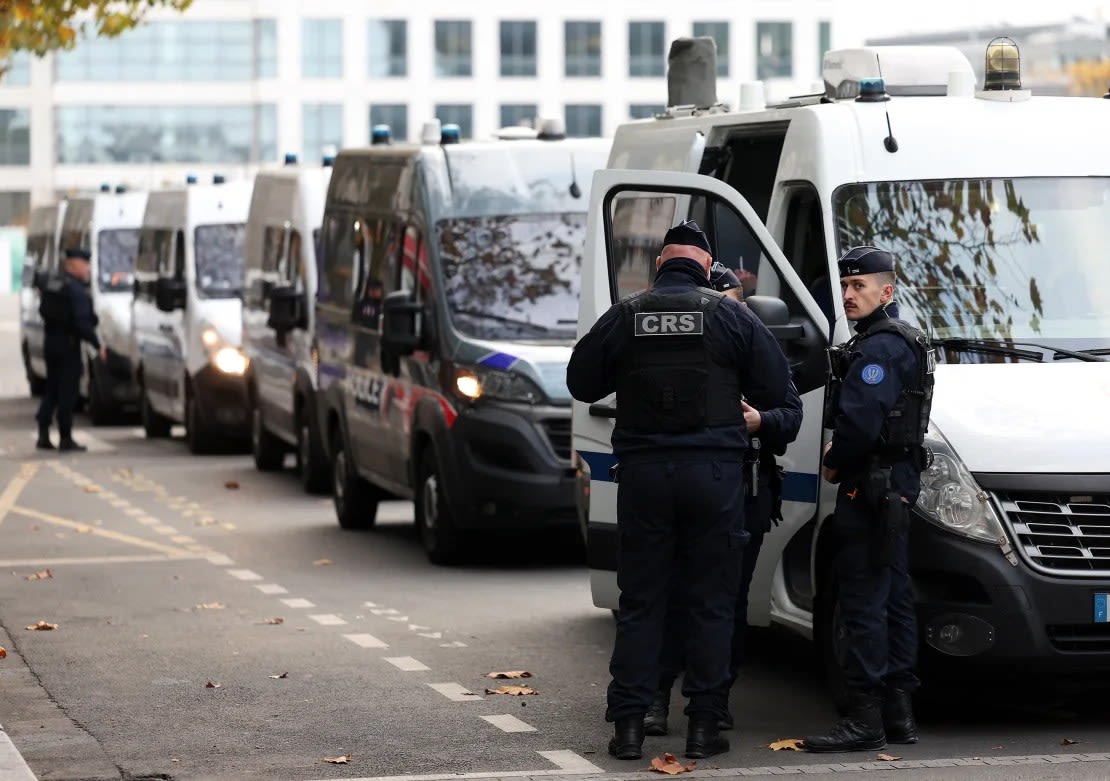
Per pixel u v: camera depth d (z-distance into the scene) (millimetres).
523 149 28859
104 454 46781
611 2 173875
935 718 16859
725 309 15320
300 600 24328
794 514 17359
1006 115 18422
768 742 16047
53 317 47219
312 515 34188
